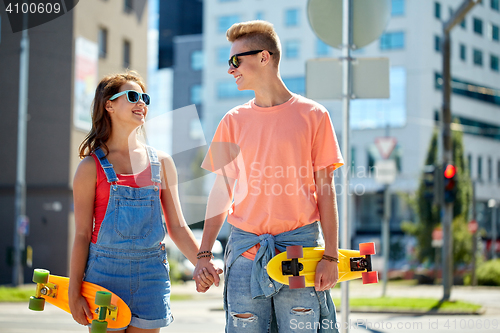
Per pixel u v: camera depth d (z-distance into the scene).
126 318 4.17
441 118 22.00
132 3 41.53
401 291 26.47
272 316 4.57
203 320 17.20
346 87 6.82
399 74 66.00
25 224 30.66
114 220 4.33
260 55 4.52
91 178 4.37
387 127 42.66
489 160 72.56
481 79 71.38
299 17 70.56
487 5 71.75
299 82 69.94
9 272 36.72
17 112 36.94
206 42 75.50
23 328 15.05
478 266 36.75
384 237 22.69
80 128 36.69
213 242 4.61
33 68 36.31
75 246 4.30
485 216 71.31
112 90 4.54
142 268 4.36
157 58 87.44
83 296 4.27
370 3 7.02
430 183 21.23
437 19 66.69
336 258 4.28
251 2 73.00
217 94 74.75
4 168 37.22
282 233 4.42
